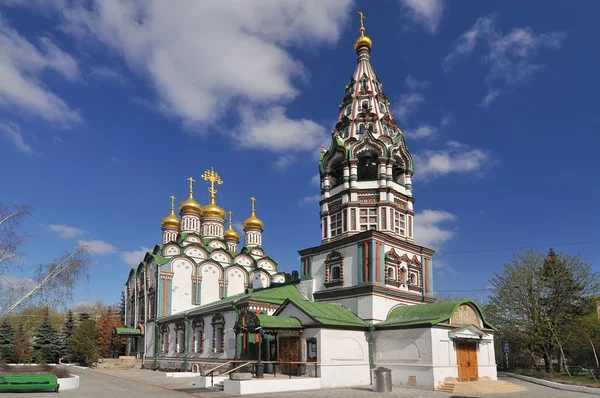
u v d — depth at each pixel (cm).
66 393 2784
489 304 4681
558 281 4247
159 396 2641
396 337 3266
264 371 3525
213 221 7312
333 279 3894
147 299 6147
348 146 4128
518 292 4419
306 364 3162
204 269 6194
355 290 3597
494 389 2972
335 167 4278
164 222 7112
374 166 4219
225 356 4106
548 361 4259
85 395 2669
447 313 3180
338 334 3216
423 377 3027
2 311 3161
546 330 4272
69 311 8119
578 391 2991
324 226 4119
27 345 7169
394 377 3212
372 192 3938
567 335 4212
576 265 4275
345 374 3177
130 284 6988
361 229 3856
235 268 6469
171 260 5962
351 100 4388
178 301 5894
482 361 3397
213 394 2728
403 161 4159
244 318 3256
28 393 2727
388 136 4144
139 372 5053
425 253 4078
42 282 3241
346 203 3916
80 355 6788
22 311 3306
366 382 3294
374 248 3581
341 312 3491
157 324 5669
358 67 4575
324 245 3988
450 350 3155
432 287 4044
